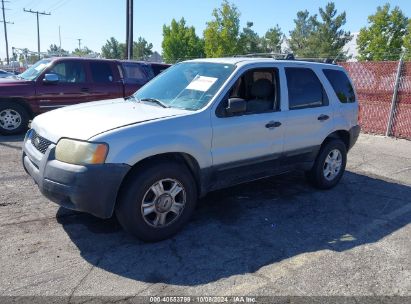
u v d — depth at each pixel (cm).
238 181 467
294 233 435
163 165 383
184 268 351
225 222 455
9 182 554
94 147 347
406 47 3641
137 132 366
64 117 409
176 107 438
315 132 542
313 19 5097
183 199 408
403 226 469
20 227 413
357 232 446
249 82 495
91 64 979
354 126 616
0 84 879
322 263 371
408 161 819
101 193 350
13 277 323
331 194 574
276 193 562
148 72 1073
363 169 736
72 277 328
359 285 337
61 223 428
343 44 4800
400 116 1076
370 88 1145
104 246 383
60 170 352
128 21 2208
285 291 323
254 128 459
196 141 405
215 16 4200
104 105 457
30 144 421
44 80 902
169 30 5091
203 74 473
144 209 379
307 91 538
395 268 368
